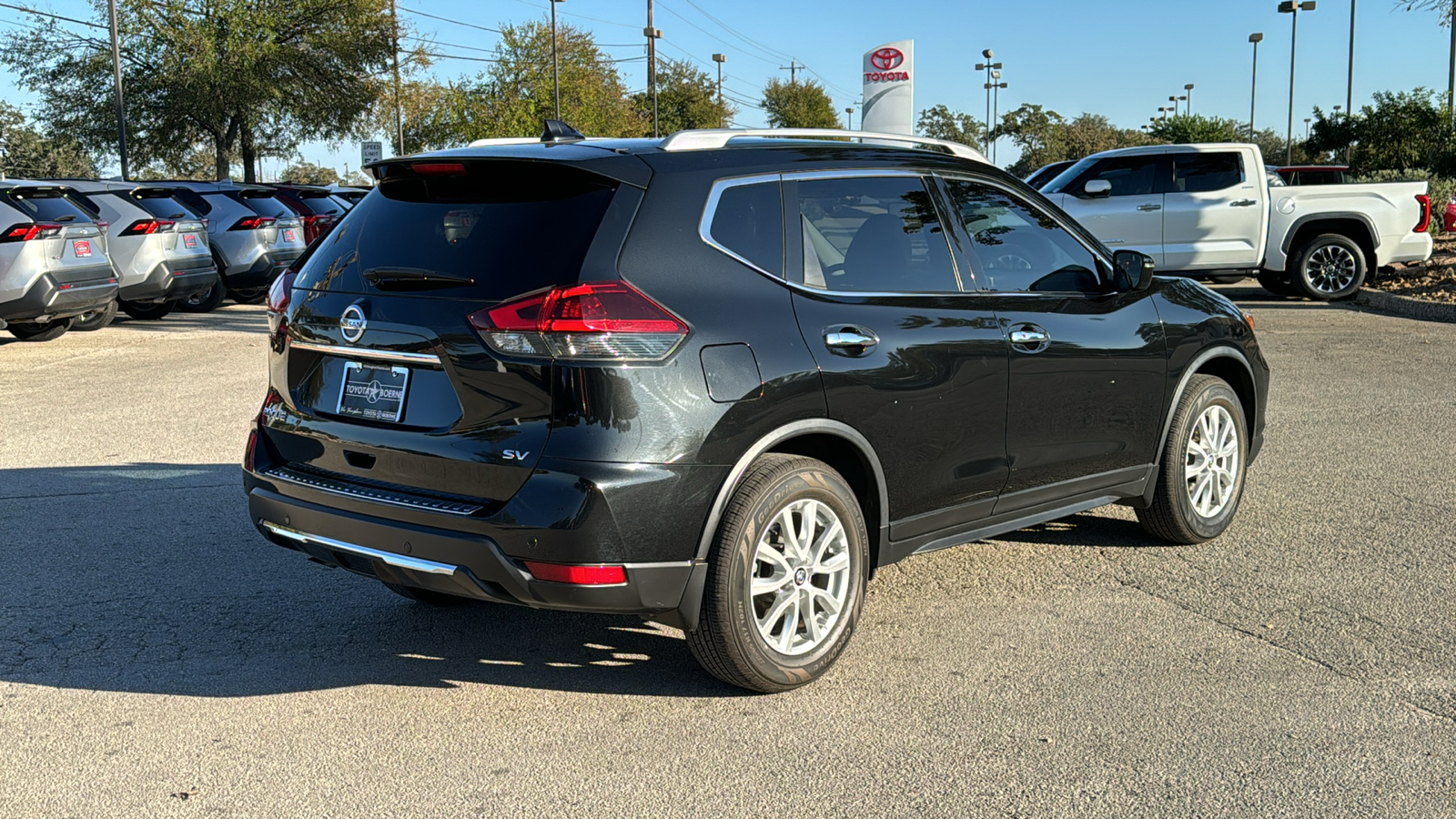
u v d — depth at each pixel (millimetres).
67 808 3062
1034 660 4043
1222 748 3379
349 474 3707
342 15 39750
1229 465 5422
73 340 13570
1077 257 4812
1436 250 20375
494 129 48000
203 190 17516
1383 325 13461
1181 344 5062
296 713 3670
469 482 3410
